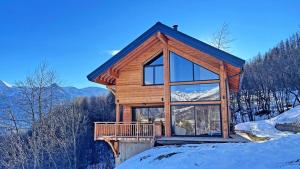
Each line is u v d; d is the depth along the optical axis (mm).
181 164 9102
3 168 30516
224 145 11062
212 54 14359
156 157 10984
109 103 64188
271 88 49406
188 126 15531
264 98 49906
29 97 31031
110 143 15492
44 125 32562
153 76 16922
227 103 16188
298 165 6797
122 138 15242
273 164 7277
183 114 15727
